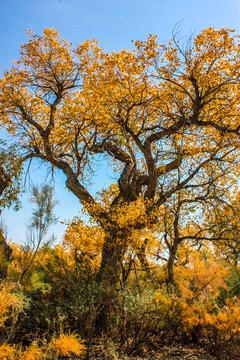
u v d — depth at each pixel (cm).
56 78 1032
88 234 667
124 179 912
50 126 995
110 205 759
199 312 514
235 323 443
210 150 884
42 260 585
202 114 882
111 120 974
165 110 873
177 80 894
